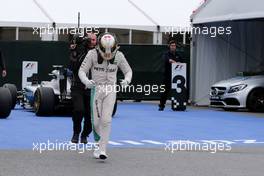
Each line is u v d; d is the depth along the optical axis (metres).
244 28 25.02
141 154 10.38
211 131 14.59
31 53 24.23
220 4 22.75
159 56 25.00
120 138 12.75
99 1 27.14
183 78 21.17
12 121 15.75
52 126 14.69
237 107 21.00
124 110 20.75
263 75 21.97
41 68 24.22
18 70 24.22
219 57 24.75
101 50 9.38
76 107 10.90
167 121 16.95
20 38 26.48
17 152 10.33
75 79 10.89
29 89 18.58
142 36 27.58
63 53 24.36
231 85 21.09
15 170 8.52
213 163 9.55
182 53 25.00
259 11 20.64
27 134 12.97
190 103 24.70
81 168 8.81
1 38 26.58
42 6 26.22
